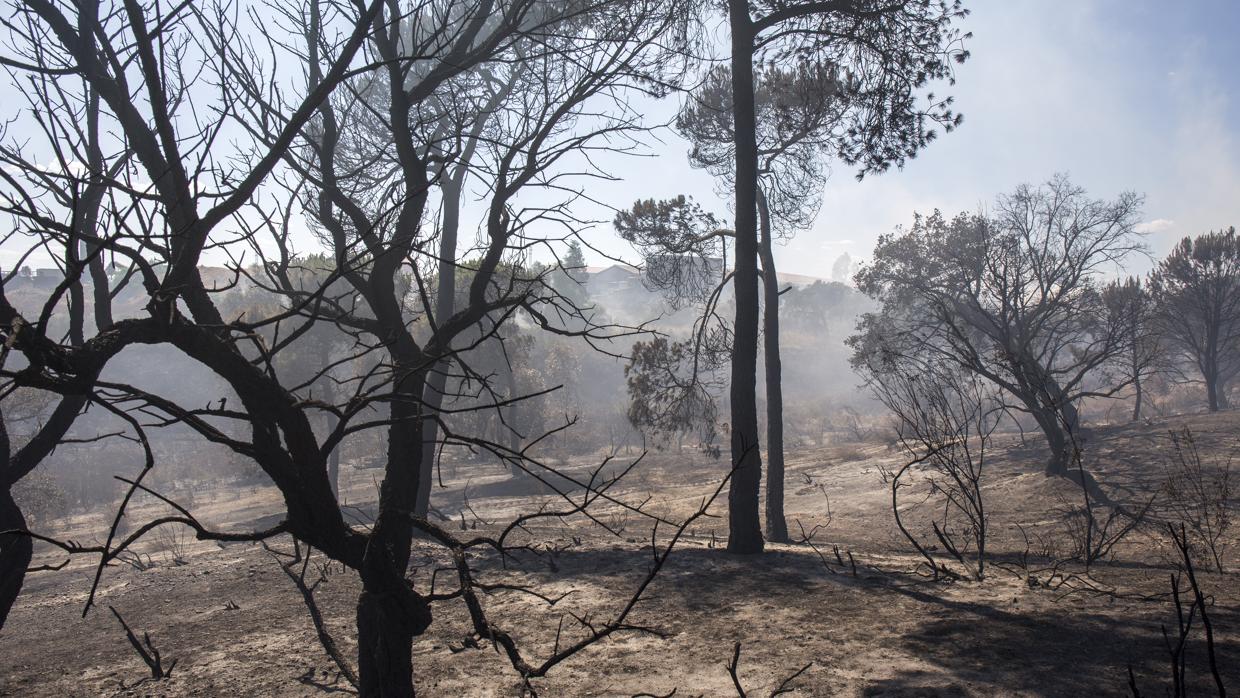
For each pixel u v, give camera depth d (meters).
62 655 9.09
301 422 3.32
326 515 3.42
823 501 28.11
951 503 23.81
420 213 4.68
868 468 32.69
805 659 7.67
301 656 8.41
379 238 4.28
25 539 4.89
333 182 5.06
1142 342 29.45
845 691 6.68
